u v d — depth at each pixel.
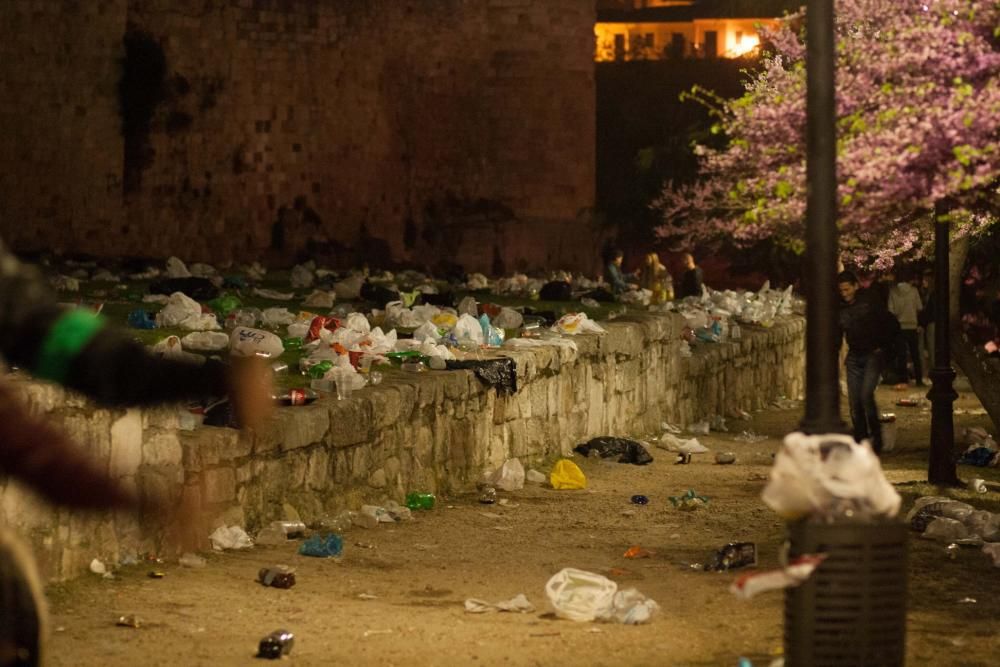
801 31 9.67
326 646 7.16
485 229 34.50
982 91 7.29
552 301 23.09
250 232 29.56
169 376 2.60
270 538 9.97
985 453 16.30
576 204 35.59
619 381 17.97
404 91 33.12
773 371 25.89
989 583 9.05
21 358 2.58
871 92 7.70
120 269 24.95
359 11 31.81
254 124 29.53
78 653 6.80
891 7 8.33
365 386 12.20
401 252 33.25
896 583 5.51
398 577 9.23
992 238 23.83
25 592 3.26
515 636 7.49
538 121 35.06
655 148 43.16
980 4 7.69
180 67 27.81
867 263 17.00
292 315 16.56
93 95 26.34
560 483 14.00
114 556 8.62
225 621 7.63
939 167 7.25
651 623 7.88
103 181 26.58
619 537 11.24
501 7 34.75
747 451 18.42
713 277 41.16
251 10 29.33
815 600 5.47
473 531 11.27
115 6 26.55
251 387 2.64
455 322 15.61
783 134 7.96
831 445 5.56
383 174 32.75
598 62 47.00
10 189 25.16
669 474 15.52
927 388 27.33
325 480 11.00
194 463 9.20
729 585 9.15
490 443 14.16
